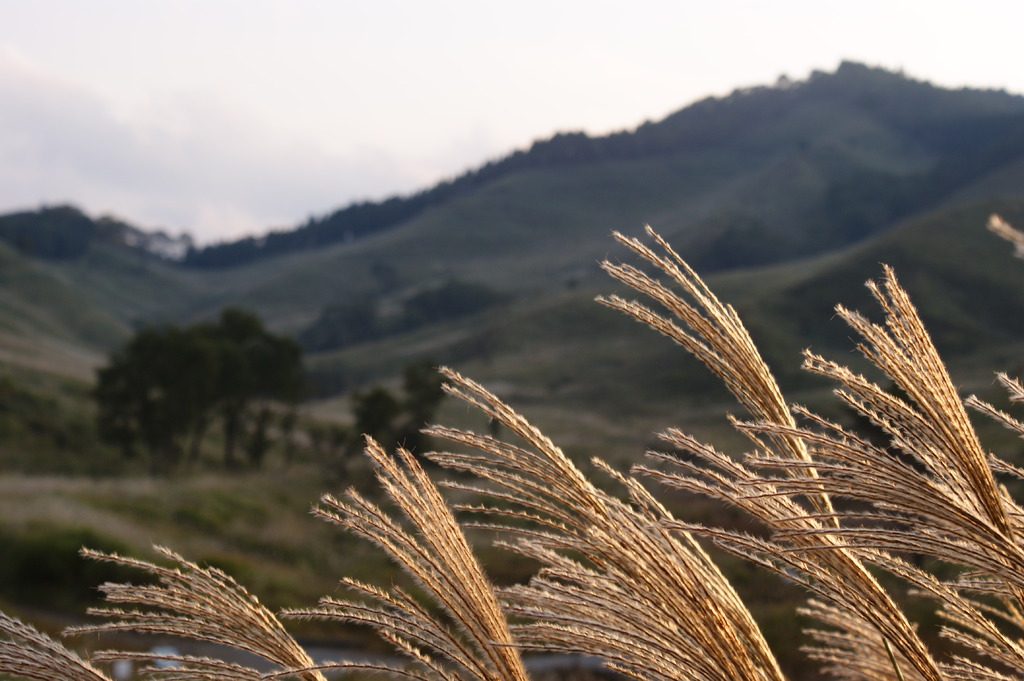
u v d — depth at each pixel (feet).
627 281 4.41
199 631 4.94
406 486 4.59
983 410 3.92
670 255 4.52
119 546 50.70
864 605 4.15
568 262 530.27
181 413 126.21
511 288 482.28
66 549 48.24
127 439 125.49
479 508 4.74
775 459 3.59
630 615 4.40
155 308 564.71
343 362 360.28
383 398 97.35
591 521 4.48
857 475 3.51
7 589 46.01
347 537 64.90
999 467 4.23
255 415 143.95
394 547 4.54
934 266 268.00
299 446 153.48
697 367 239.30
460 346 335.06
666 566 4.33
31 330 334.85
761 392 4.45
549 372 272.31
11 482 74.02
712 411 186.39
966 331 236.02
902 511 3.66
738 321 4.55
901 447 3.83
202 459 141.79
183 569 5.13
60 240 607.78
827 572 4.19
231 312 136.98
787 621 28.76
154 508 68.13
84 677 4.65
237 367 130.62
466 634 4.57
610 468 4.85
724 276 378.53
